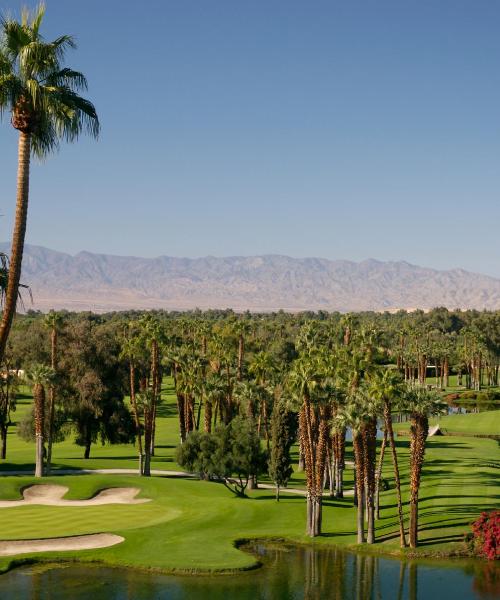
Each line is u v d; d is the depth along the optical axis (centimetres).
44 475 8188
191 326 16612
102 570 5000
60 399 9375
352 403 5797
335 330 13300
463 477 7906
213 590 4634
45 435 9344
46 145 2520
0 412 9444
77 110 2475
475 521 5744
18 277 2300
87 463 9131
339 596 4550
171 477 8425
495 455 9638
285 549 5619
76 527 5884
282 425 7300
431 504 6631
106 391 9394
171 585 4712
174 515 6462
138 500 7094
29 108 2327
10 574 4862
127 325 14575
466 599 4494
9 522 6022
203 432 7944
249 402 9531
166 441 11281
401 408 5678
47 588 4588
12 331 9912
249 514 6556
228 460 7469
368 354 6500
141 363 10769
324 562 5272
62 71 2450
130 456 9912
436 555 5394
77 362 9375
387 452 10012
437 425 12006
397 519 6278
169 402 16088
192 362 9150
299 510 6800
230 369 9856
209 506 6831
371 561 5306
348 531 6097
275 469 7244
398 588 4700
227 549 5441
